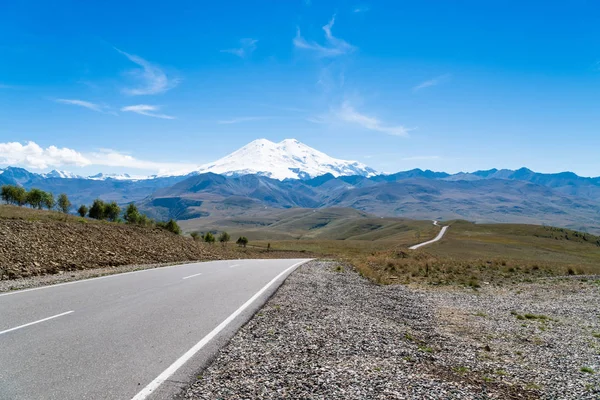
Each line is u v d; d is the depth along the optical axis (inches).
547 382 284.4
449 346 368.5
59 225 975.0
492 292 761.6
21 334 315.9
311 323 401.4
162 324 367.6
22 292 499.8
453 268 1135.0
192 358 275.6
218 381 238.8
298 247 3636.8
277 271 924.0
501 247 3695.9
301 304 503.5
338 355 303.6
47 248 790.5
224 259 1430.9
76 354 273.0
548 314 565.6
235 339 330.0
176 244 1346.0
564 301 672.4
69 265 754.2
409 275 989.8
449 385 257.3
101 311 409.4
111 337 317.7
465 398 237.0
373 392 234.5
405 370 280.8
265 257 2047.2
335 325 399.9
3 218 911.7
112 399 205.9
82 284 583.2
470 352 353.7
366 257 1505.9
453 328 454.0
